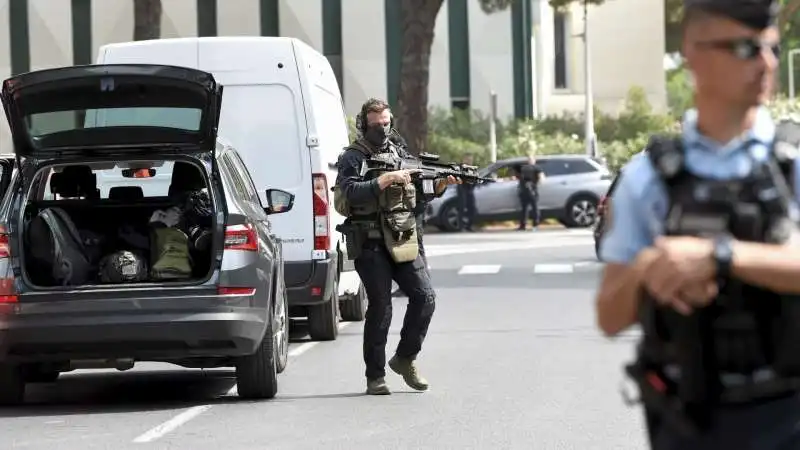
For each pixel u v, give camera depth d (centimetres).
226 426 2056
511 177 8731
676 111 15788
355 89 11219
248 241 2208
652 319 758
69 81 2203
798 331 739
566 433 1947
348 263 3378
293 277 2984
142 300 2148
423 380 2356
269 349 2312
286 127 3030
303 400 2311
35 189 2388
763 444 761
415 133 8081
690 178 748
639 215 758
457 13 11331
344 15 11181
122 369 2369
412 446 1862
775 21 742
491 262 5859
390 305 2328
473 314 3784
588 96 10012
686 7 752
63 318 2144
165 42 3084
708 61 745
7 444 1936
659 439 796
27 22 10888
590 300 4131
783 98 12150
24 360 2175
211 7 11094
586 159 8750
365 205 2278
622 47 12638
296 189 3012
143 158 2238
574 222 8719
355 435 1958
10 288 2158
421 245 2347
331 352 2994
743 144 750
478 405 2211
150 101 2255
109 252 2388
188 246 2323
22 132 2245
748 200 736
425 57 8094
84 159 2242
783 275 694
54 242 2256
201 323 2147
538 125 10938
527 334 3256
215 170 2233
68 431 2041
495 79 11350
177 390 2508
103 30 10925
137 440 1948
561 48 12556
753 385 754
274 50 3050
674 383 767
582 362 2742
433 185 2322
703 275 692
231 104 3042
